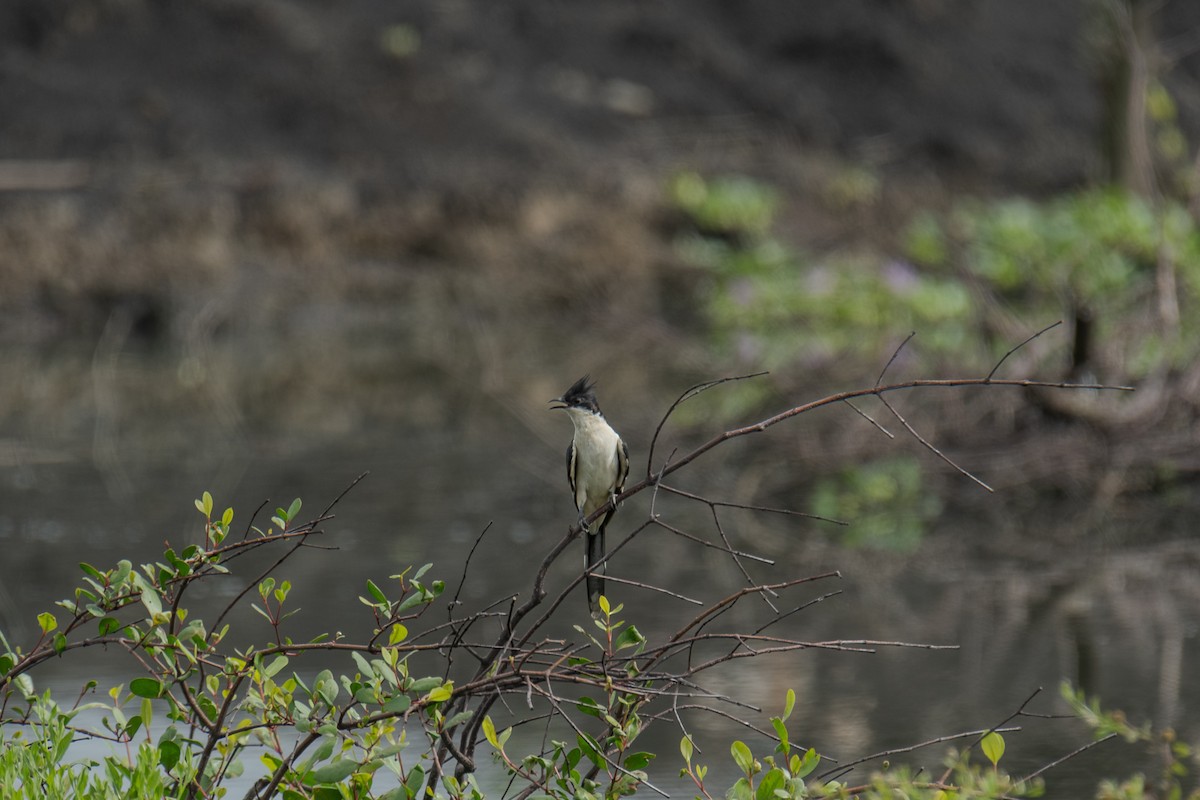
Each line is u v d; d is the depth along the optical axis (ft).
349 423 60.13
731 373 53.16
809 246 80.94
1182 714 25.85
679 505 45.01
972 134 114.21
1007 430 43.93
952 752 20.08
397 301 89.40
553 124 107.76
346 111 104.83
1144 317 45.85
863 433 44.34
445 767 23.24
